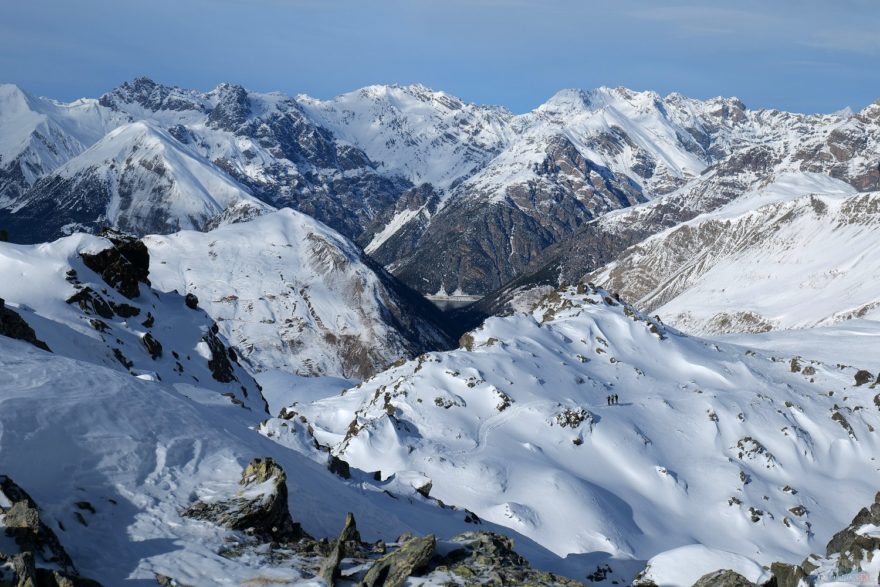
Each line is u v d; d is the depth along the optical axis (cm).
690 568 2491
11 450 2425
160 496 2544
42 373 3042
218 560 2269
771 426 11144
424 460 8519
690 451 10281
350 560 2411
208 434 3083
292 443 4259
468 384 10362
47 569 1964
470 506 7731
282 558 2352
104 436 2727
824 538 9019
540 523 7475
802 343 16775
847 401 12350
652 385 11925
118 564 2167
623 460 9569
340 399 11438
